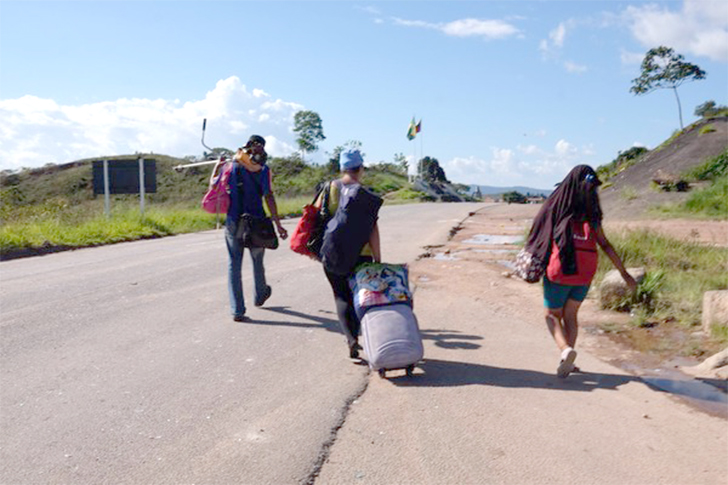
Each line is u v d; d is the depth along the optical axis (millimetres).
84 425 4648
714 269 10242
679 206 23422
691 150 32375
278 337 6930
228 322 7531
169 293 9109
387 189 64125
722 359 5859
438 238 16156
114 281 9992
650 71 45406
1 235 13836
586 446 4305
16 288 9414
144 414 4840
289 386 5438
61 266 11617
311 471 3971
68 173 69875
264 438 4434
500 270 11016
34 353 6305
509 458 4137
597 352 6438
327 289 9477
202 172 66250
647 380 5602
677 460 4113
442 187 70750
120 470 3990
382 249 13922
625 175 33406
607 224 19219
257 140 7633
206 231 19984
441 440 4395
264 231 7504
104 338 6836
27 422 4699
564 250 5469
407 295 5754
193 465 4051
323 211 6285
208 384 5477
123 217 19438
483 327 7340
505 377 5664
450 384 5484
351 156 6211
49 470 3988
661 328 7215
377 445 4324
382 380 5605
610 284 8031
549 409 4926
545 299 5730
